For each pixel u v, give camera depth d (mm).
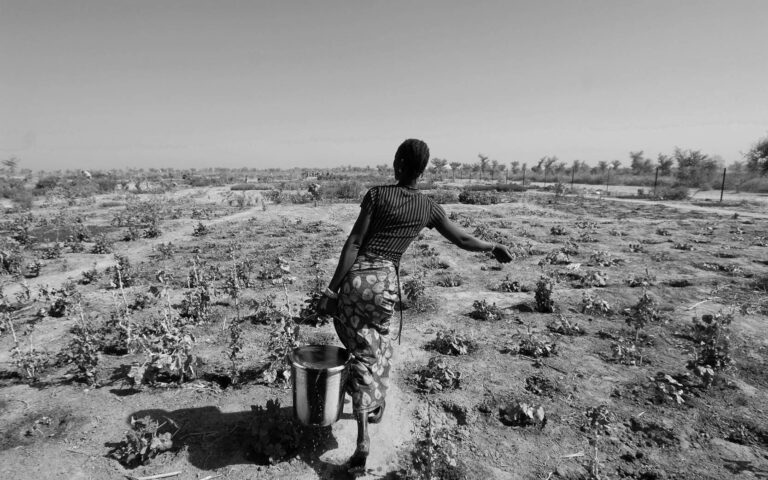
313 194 23422
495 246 3342
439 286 8125
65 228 14852
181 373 4457
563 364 4930
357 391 3047
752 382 4523
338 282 3039
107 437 3576
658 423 3805
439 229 3211
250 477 3139
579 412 3984
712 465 3299
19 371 4730
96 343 4832
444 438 3379
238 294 7098
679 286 7992
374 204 2975
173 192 31984
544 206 22656
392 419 3883
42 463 3264
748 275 8547
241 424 3729
